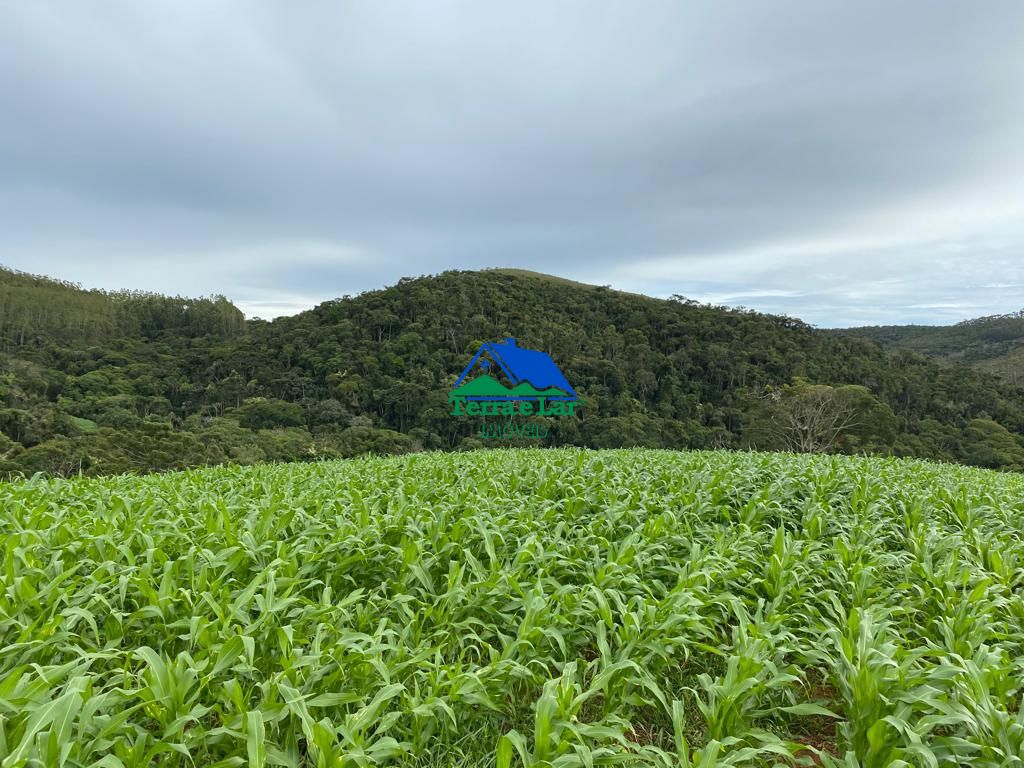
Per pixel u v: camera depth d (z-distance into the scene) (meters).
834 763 2.10
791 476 6.68
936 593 3.46
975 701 2.20
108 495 6.01
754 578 3.54
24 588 2.86
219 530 4.11
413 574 3.58
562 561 3.79
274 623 2.84
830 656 2.71
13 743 1.88
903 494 5.88
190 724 2.46
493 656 2.67
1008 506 5.79
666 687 2.93
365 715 2.08
